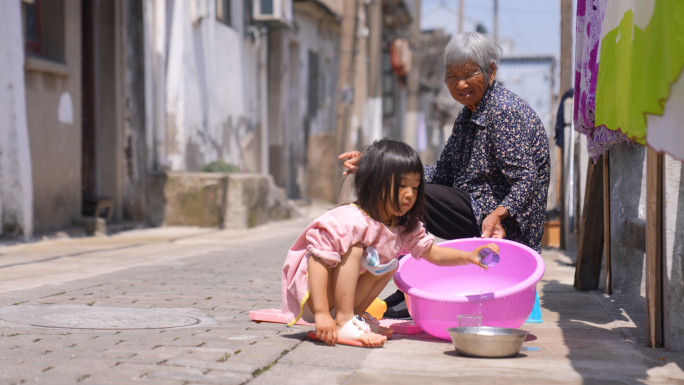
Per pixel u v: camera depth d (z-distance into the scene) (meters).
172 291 4.61
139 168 10.50
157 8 10.82
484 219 3.47
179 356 2.54
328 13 18.95
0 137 7.55
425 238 3.01
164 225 10.76
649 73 2.04
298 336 3.03
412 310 3.09
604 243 4.71
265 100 15.30
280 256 7.11
